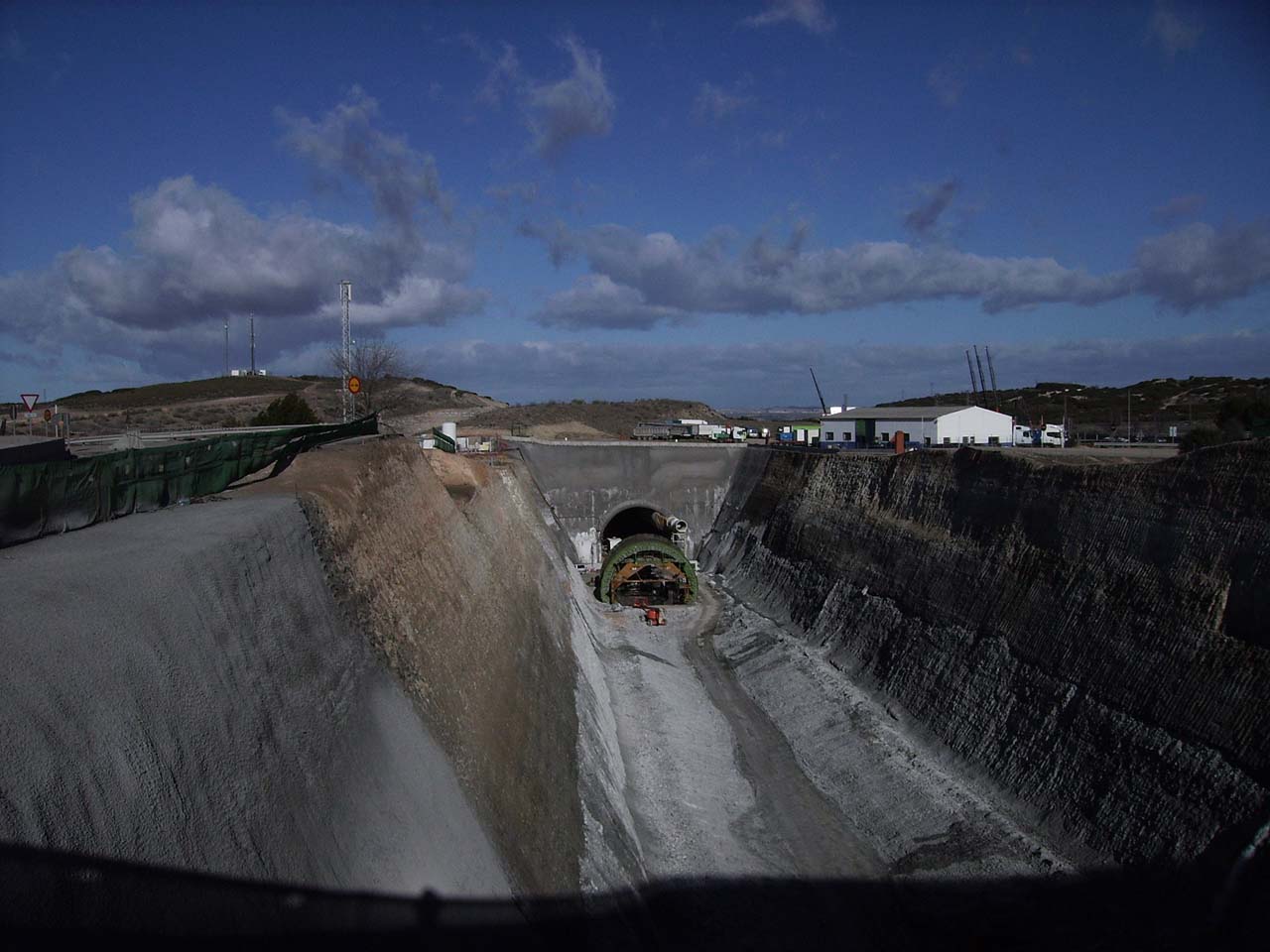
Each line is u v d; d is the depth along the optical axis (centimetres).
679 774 2936
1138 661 2312
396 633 1931
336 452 2956
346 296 6656
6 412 7338
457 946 1263
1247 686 2002
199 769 1012
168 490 1917
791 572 4869
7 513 1395
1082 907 1980
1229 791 1900
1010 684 2709
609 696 3544
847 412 8312
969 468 3528
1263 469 2231
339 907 1090
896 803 2623
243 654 1294
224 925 871
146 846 839
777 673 3841
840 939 2109
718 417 14288
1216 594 2191
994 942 2000
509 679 2442
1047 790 2350
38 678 875
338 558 1950
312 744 1304
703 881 2327
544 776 2145
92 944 701
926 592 3419
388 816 1364
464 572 2827
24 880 675
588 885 1919
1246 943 1669
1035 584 2833
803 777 2955
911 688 3164
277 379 16262
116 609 1095
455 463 4681
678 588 5222
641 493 6519
